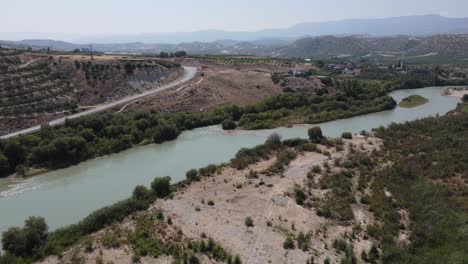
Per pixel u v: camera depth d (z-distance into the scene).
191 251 37.09
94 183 57.94
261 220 43.41
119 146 74.38
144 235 40.06
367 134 79.81
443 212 41.44
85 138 73.12
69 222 45.72
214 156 70.44
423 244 36.62
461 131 78.62
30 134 70.12
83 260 35.75
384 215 42.50
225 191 51.78
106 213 43.97
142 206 46.78
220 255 36.12
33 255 36.94
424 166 56.78
